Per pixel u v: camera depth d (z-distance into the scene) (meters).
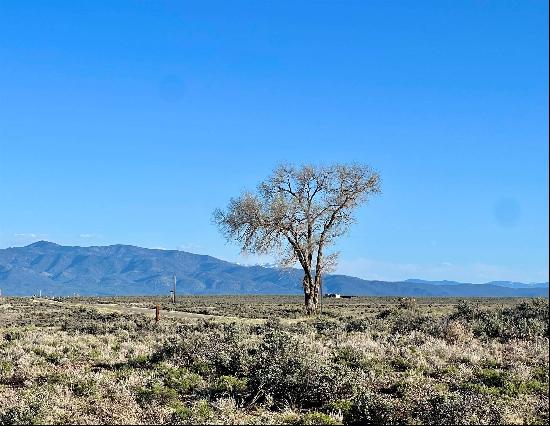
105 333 33.03
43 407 13.68
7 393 16.16
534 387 16.47
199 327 36.00
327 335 28.75
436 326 28.31
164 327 36.12
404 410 13.84
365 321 34.12
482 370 18.42
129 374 18.20
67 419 13.29
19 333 30.81
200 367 18.94
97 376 17.56
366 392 14.70
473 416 13.11
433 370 18.92
